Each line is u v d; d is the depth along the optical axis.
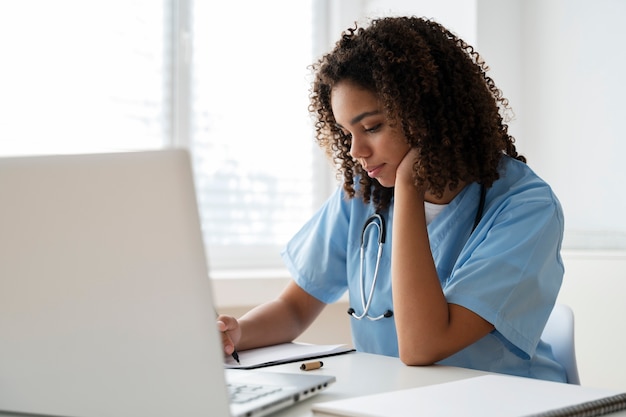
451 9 2.54
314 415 0.78
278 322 1.40
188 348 0.66
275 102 2.82
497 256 1.20
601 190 2.28
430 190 1.29
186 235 0.65
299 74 2.86
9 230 0.69
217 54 2.71
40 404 0.72
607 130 2.26
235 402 0.77
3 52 2.36
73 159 0.67
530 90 2.54
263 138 2.79
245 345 1.30
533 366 1.30
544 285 1.22
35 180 0.68
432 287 1.17
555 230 1.26
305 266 1.54
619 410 0.81
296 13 2.86
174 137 2.61
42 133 2.40
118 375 0.69
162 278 0.66
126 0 2.54
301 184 2.87
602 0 2.28
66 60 2.44
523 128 2.57
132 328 0.67
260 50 2.79
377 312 1.39
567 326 1.34
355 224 1.49
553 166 2.46
